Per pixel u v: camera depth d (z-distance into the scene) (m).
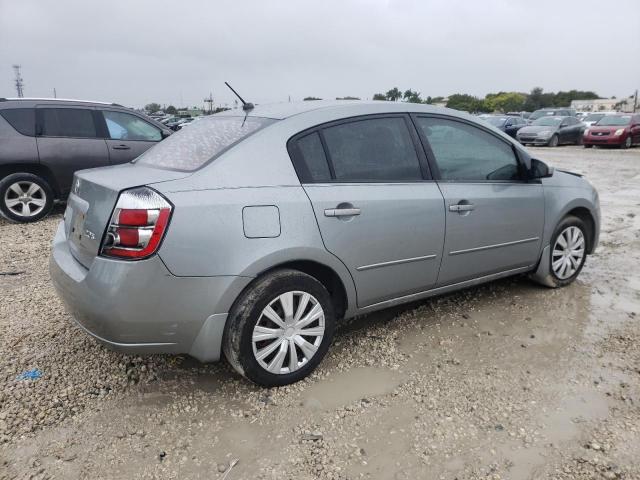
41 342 3.61
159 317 2.67
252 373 2.93
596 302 4.40
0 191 7.14
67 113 7.49
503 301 4.40
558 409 2.88
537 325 3.94
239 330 2.83
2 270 5.20
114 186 2.71
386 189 3.33
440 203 3.56
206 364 3.36
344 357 3.46
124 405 2.91
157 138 8.16
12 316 4.05
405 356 3.47
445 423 2.76
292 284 2.96
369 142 3.38
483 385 3.12
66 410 2.86
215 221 2.70
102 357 3.42
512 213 4.03
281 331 2.99
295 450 2.56
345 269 3.18
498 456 2.52
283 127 3.10
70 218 3.19
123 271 2.59
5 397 2.95
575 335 3.78
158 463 2.48
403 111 3.60
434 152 3.66
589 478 2.37
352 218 3.14
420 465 2.46
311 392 3.04
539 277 4.53
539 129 22.48
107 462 2.48
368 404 2.93
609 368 3.31
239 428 2.73
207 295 2.73
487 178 3.96
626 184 11.29
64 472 2.41
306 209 2.97
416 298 3.71
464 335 3.78
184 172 2.88
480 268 3.95
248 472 2.42
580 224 4.65
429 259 3.58
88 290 2.68
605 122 21.70
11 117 7.18
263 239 2.82
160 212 2.60
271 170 2.96
